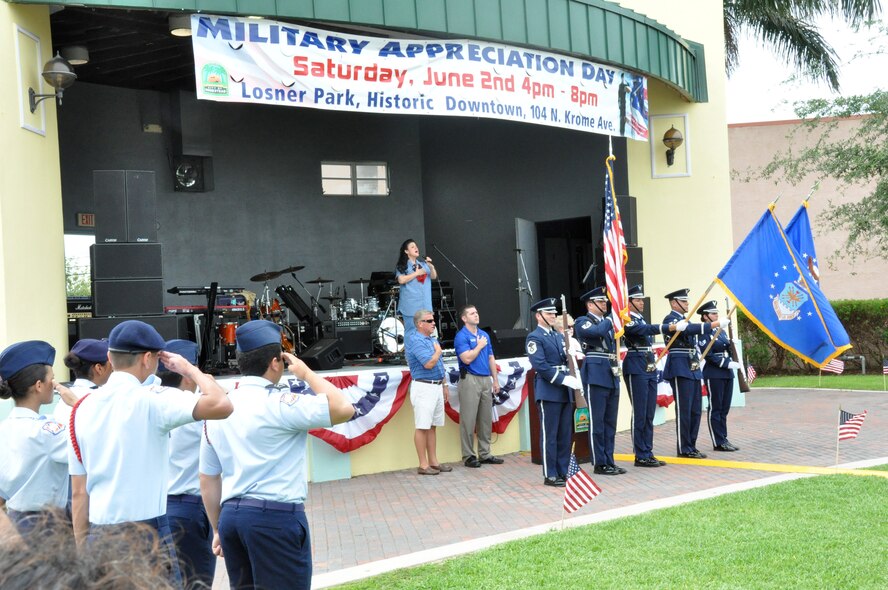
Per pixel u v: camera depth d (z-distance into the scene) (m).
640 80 13.71
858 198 24.81
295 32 10.41
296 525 4.13
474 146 17.80
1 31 9.00
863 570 5.64
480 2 11.39
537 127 16.55
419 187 18.83
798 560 5.91
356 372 11.23
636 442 10.66
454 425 11.76
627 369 10.68
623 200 14.39
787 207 25.50
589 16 12.58
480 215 17.61
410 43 11.15
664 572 5.75
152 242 10.10
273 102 10.28
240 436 4.11
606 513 7.80
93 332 9.80
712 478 9.50
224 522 4.12
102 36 12.28
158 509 4.11
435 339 10.84
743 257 10.28
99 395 4.12
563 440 9.82
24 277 9.19
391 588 5.74
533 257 16.50
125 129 16.17
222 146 17.19
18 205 9.14
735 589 5.36
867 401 16.09
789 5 23.08
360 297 18.17
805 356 10.02
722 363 11.33
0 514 1.71
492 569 6.02
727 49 25.64
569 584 5.60
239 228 17.25
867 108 20.30
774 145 25.48
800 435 12.32
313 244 17.92
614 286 10.34
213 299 14.19
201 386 4.09
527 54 12.08
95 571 1.15
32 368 4.38
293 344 15.57
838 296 25.70
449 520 8.14
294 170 17.84
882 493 7.91
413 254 13.45
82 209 15.66
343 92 10.73
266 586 4.04
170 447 4.89
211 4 9.73
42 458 4.33
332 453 10.66
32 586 1.11
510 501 8.88
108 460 4.04
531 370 11.34
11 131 9.07
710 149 15.91
